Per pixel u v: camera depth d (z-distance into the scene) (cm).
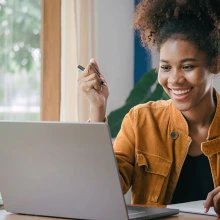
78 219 131
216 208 135
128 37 363
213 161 167
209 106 166
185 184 171
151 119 175
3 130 133
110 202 124
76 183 127
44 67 298
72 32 306
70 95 305
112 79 358
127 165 173
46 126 126
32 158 131
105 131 119
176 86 157
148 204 169
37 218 134
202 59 155
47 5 298
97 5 345
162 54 159
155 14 167
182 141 170
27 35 306
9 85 300
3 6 298
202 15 158
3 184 140
